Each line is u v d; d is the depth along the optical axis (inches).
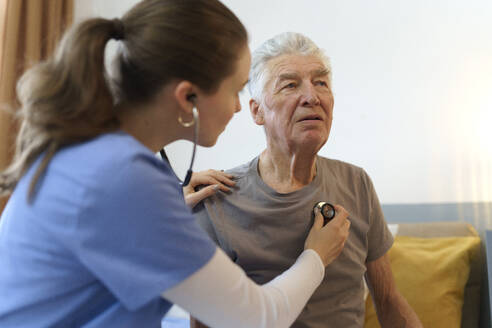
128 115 30.9
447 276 76.6
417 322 48.9
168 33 29.0
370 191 49.3
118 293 24.6
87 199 24.8
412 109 91.8
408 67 92.6
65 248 25.5
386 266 50.5
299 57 45.2
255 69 47.3
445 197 88.7
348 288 45.4
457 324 73.7
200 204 48.0
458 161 88.7
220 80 30.6
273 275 44.0
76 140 27.2
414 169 90.8
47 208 25.8
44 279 26.1
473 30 89.4
